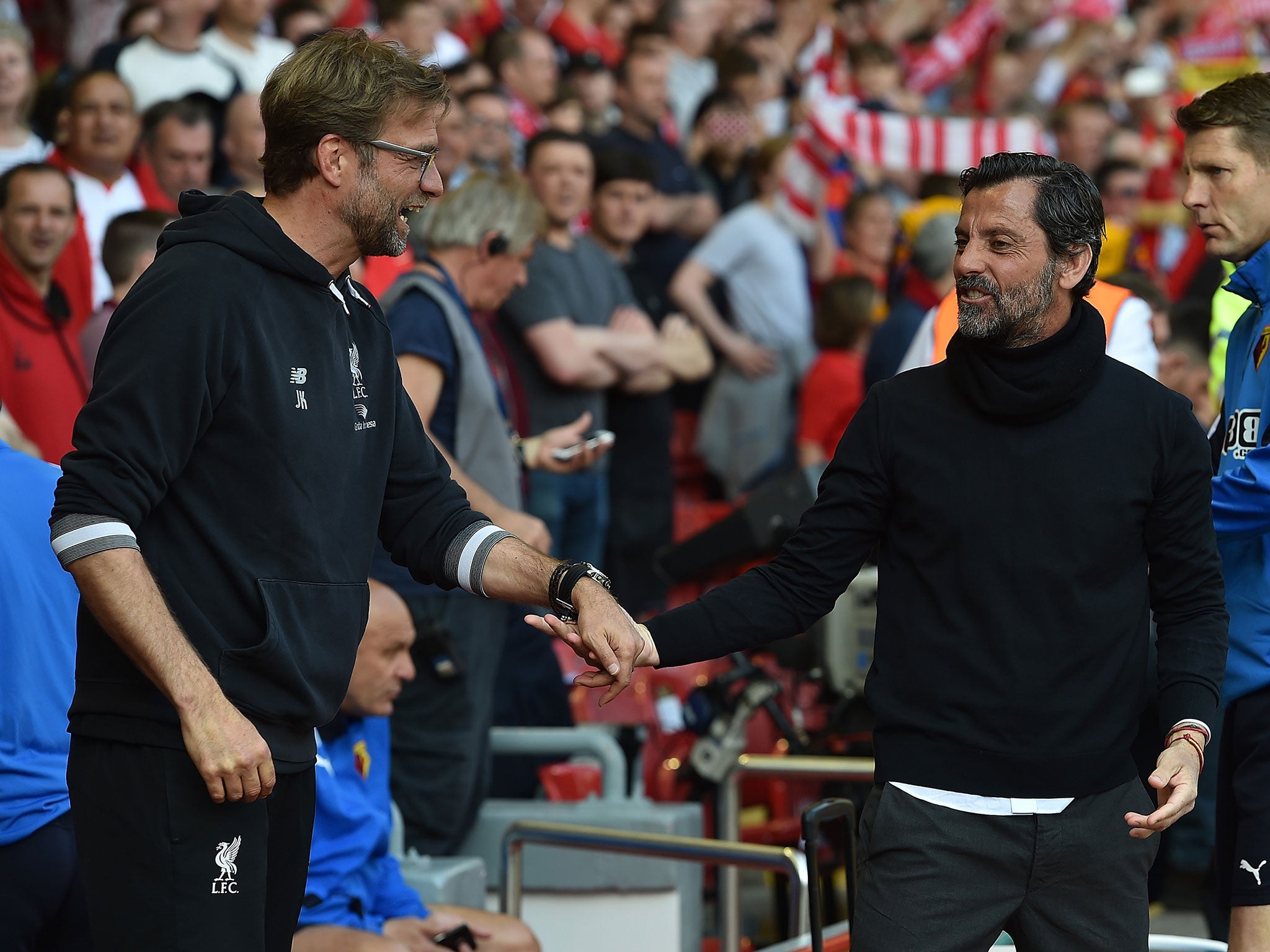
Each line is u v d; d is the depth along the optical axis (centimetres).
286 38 2780
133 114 2167
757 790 1961
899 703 966
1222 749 1198
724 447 2727
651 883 1639
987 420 958
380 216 969
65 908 1126
